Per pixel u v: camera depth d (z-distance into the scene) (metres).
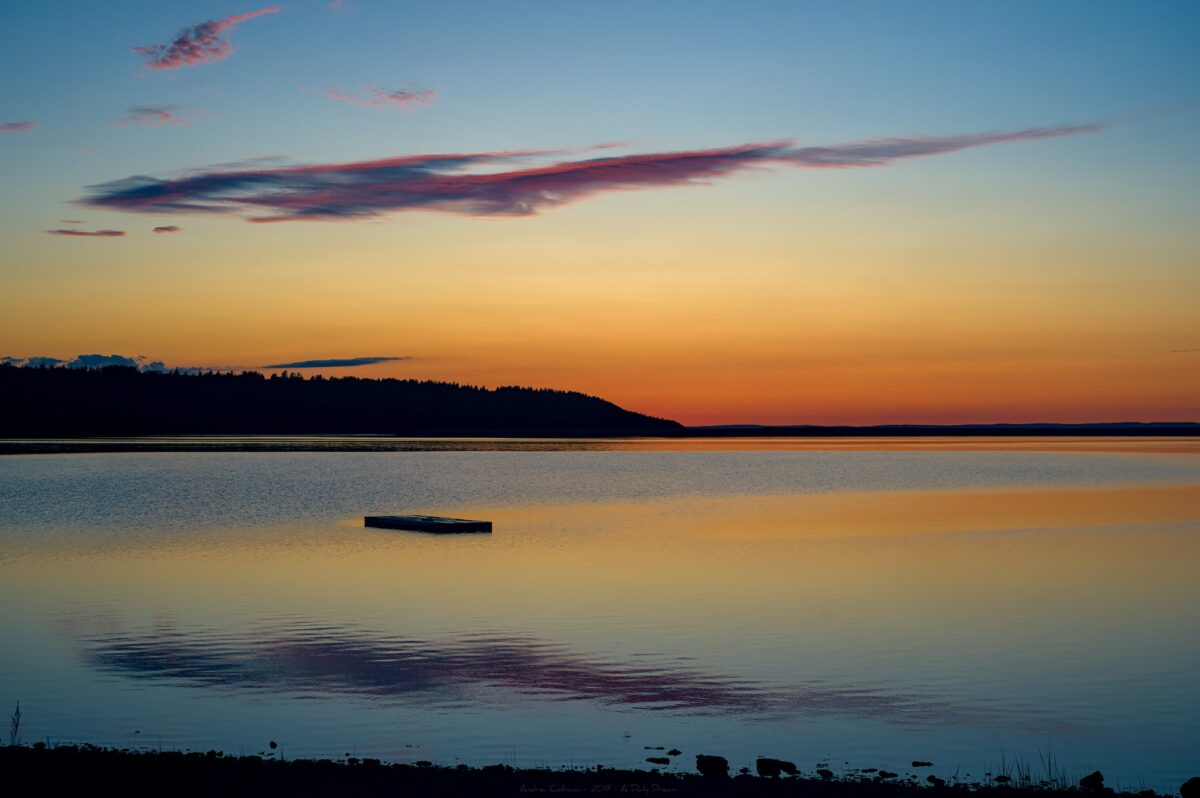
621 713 24.70
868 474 151.00
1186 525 71.06
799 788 18.58
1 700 25.42
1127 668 29.28
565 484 126.06
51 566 50.62
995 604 39.28
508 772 19.03
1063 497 100.12
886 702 25.83
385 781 17.92
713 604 39.34
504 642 32.34
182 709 24.72
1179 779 20.78
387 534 65.81
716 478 140.50
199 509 85.69
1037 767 21.30
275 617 36.53
